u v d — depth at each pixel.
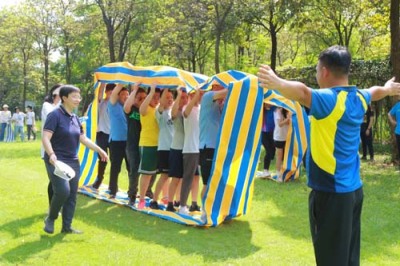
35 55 42.81
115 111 7.66
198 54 30.86
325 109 2.89
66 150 5.61
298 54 36.03
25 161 12.62
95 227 6.16
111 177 7.82
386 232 6.14
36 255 5.01
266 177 10.05
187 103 6.77
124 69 7.36
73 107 5.67
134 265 4.79
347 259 3.03
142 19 28.70
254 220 6.68
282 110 9.67
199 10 21.28
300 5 12.41
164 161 7.02
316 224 3.09
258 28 22.12
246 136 6.32
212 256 5.09
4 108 21.47
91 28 33.28
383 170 11.12
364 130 12.84
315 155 3.02
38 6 34.47
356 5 18.06
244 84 6.19
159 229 6.14
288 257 5.11
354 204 3.07
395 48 11.56
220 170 6.21
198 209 7.06
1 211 6.86
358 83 14.95
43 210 6.95
